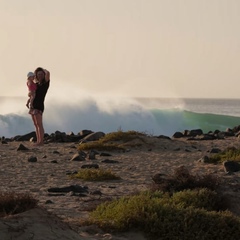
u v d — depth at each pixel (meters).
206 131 63.47
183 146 29.92
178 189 15.76
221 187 15.81
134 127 55.81
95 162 24.02
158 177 16.98
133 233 12.09
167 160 24.97
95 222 12.36
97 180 19.33
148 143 29.56
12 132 49.22
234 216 12.91
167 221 12.21
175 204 13.60
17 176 20.20
